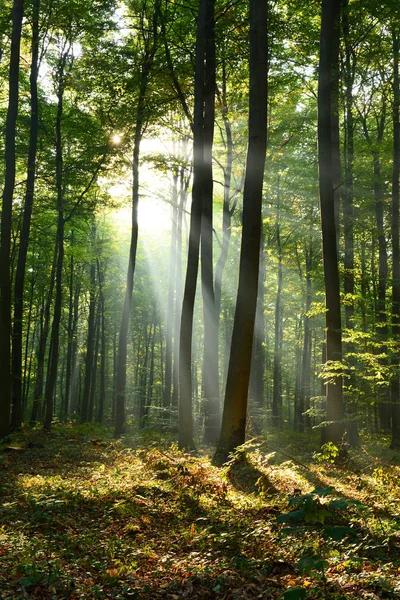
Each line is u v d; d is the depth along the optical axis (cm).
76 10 2089
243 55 1984
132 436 2125
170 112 2269
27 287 3388
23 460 1463
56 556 649
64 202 2520
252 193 1318
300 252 3531
